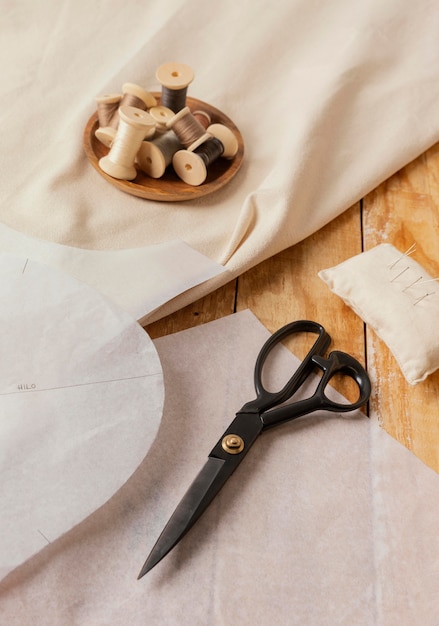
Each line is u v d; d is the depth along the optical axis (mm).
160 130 755
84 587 547
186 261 705
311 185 782
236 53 889
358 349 687
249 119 845
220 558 566
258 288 715
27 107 801
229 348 666
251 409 614
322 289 723
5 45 852
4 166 753
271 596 556
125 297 670
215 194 768
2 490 564
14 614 533
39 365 620
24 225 708
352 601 561
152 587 551
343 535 585
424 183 836
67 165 751
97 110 793
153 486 590
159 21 900
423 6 951
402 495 608
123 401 609
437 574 579
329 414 639
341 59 891
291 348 677
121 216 734
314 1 940
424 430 647
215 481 578
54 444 586
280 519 586
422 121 865
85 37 876
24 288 654
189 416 624
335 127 839
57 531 552
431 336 657
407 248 773
